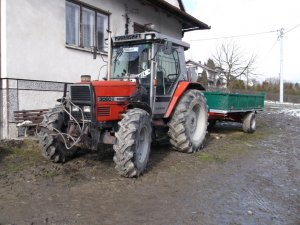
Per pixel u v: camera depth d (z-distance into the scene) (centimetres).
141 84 651
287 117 1841
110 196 476
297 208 460
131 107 622
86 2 1019
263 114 1981
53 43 895
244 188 536
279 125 1450
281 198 497
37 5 840
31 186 498
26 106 824
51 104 893
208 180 569
